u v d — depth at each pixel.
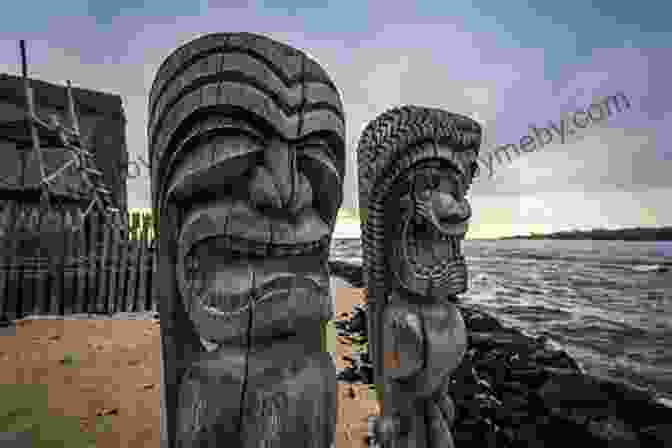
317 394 1.37
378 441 1.95
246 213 1.33
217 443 1.27
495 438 3.05
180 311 1.43
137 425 2.85
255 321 1.29
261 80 1.32
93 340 4.65
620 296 5.46
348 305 6.86
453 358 2.01
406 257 2.02
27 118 6.20
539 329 4.93
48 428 2.75
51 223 5.85
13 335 4.70
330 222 1.58
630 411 3.14
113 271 6.05
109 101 7.96
